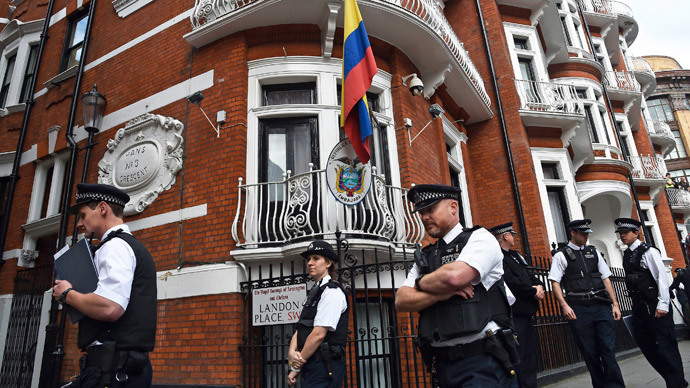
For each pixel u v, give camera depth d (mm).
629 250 5176
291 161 6305
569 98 11688
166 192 6395
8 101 10094
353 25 5785
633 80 18281
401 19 6543
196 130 6473
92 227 2645
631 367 7336
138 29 8133
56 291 2299
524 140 10047
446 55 7375
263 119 6445
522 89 11055
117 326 2295
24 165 9203
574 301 4578
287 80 6578
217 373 5109
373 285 5535
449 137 8719
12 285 8172
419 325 2266
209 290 5418
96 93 7445
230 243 5598
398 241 5723
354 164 5305
